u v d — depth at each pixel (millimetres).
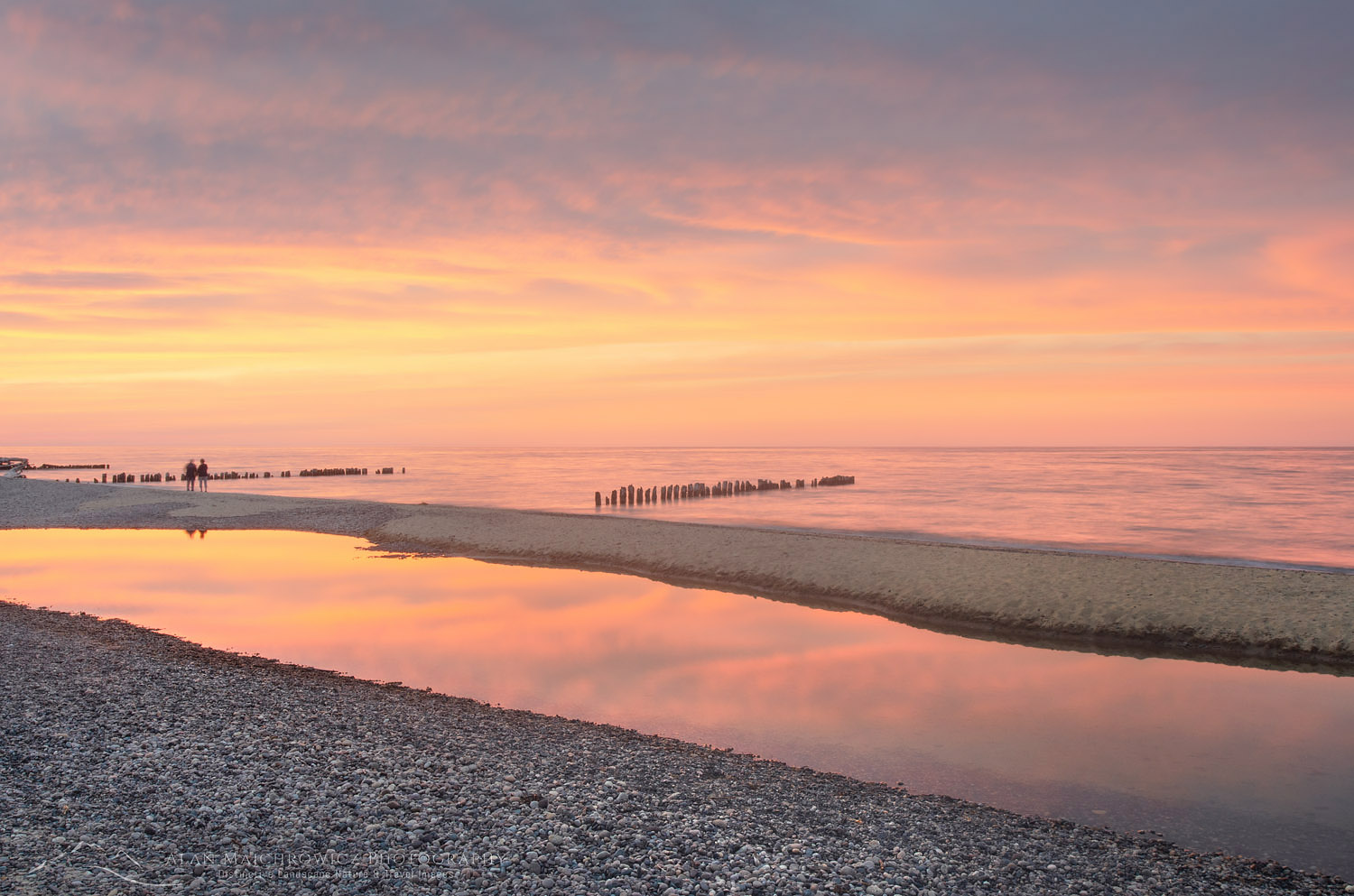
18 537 40406
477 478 88938
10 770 9820
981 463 139875
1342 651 17797
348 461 163625
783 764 11867
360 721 12891
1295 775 11703
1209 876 8492
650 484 78312
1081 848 9141
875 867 8289
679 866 8023
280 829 8445
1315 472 96438
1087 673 17031
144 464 137125
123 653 16984
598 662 17734
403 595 25500
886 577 25062
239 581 27891
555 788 10125
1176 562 24438
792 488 70188
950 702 15055
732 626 21203
